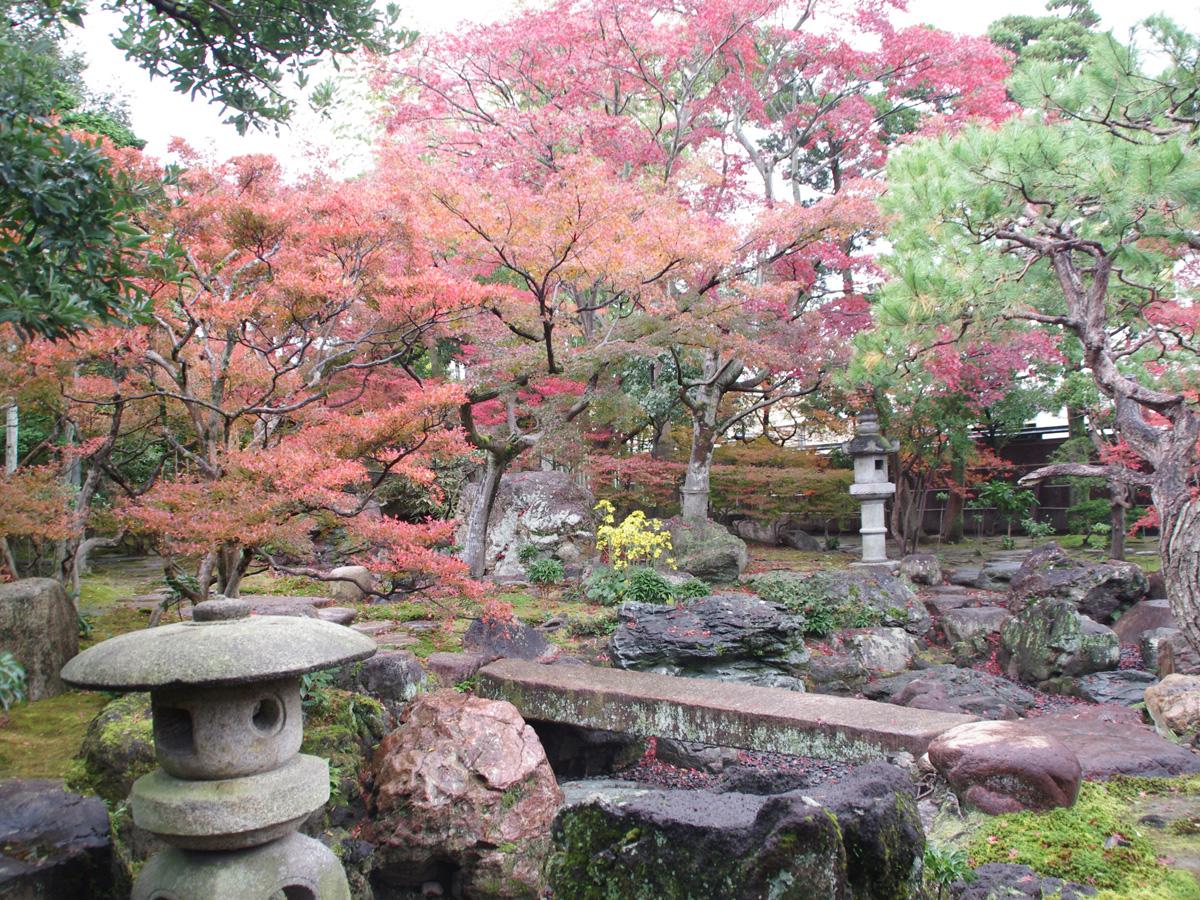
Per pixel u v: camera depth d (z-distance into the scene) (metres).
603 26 13.68
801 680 9.84
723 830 2.61
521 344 11.32
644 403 15.85
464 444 6.87
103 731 5.01
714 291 12.95
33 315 3.09
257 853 3.14
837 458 19.33
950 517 20.72
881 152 16.47
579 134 13.50
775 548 19.55
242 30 4.48
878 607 11.74
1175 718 5.70
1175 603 6.29
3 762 5.20
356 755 5.58
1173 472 6.45
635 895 2.73
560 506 13.76
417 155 12.96
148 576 12.53
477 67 13.99
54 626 6.48
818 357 13.27
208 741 3.07
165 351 7.17
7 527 6.36
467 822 5.21
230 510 5.75
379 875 5.34
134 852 4.42
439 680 7.80
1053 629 9.97
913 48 14.58
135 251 4.04
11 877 2.92
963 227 7.05
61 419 7.88
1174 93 6.37
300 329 7.36
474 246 9.44
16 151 3.02
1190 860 3.34
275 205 6.62
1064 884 3.15
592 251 9.37
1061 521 20.58
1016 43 19.97
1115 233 6.31
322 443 6.33
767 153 17.45
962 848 3.52
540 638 9.38
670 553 13.62
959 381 15.15
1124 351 7.12
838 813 2.62
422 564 6.35
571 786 7.44
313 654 3.17
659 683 7.55
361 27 4.54
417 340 8.05
